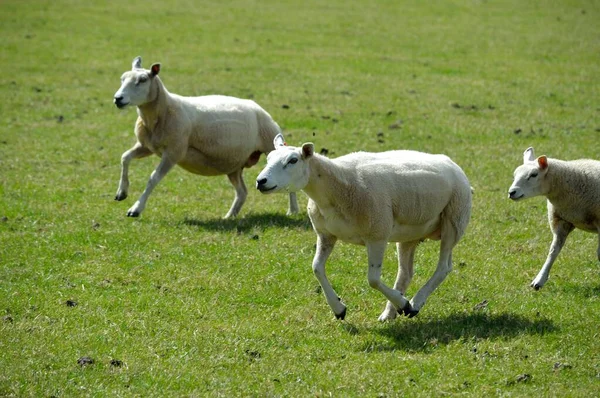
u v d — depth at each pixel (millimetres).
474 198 17250
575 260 13586
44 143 21688
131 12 42188
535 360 9922
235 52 34031
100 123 24141
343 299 12070
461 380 9484
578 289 12375
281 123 23969
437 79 29953
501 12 43594
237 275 12938
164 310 11539
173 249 14008
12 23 38562
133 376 9547
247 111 16203
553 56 33750
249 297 12148
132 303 11789
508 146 21656
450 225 11312
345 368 9727
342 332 10828
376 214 10477
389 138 22531
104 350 10211
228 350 10273
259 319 11289
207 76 29750
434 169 11078
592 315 11297
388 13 43438
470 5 45562
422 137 22625
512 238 14984
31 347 10148
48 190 17562
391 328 10891
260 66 31578
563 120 24469
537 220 15914
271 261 13523
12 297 11812
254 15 42281
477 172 19281
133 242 14352
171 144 15625
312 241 14617
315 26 39812
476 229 15273
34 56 32625
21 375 9430
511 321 11086
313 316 11352
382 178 10648
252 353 10234
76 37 36219
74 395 9094
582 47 35312
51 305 11602
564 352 10164
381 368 9727
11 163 19703
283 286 12531
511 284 12648
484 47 35625
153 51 34000
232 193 17875
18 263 13273
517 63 32500
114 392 9148
